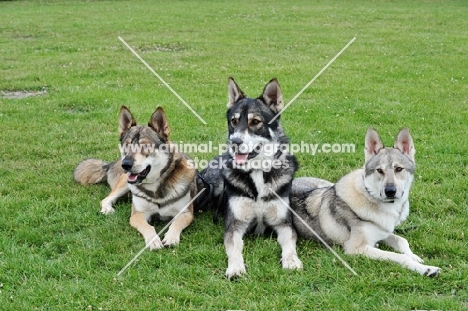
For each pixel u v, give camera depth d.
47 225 6.59
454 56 17.23
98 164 8.02
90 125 10.59
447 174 7.88
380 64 16.16
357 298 4.95
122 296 5.03
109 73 15.30
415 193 7.18
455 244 5.83
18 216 6.77
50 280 5.33
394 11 28.55
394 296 4.98
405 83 13.92
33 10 30.98
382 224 5.73
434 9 29.31
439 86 13.50
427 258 5.66
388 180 5.53
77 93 12.99
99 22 25.67
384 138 9.52
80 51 18.83
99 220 6.78
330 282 5.27
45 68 15.85
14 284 5.27
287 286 5.13
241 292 5.08
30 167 8.55
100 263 5.74
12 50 19.00
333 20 25.67
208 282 5.28
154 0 35.44
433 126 10.17
